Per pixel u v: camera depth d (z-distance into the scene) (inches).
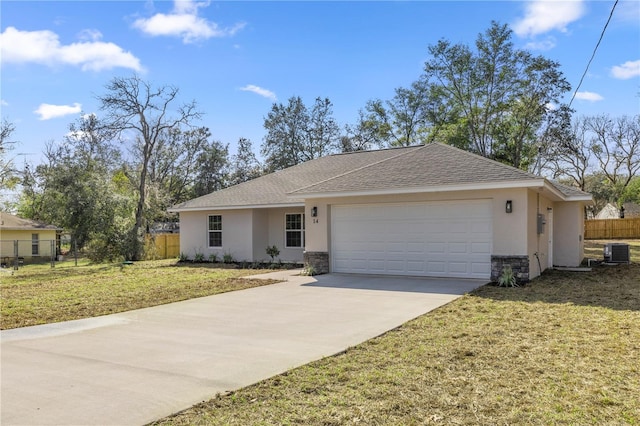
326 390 168.7
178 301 383.9
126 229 956.6
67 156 1285.7
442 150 561.9
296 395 164.1
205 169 1740.9
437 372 186.9
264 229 755.4
